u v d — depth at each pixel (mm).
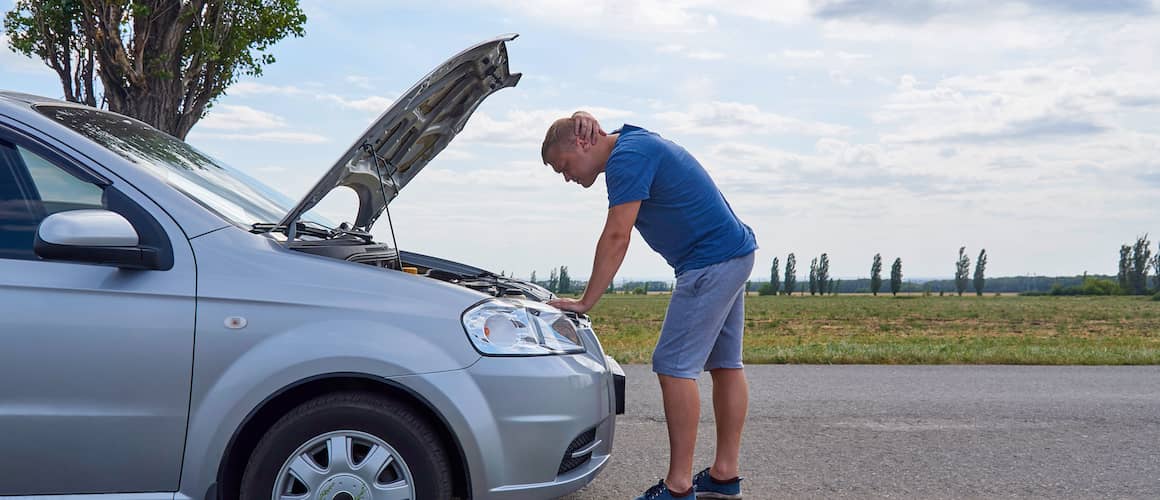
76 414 2850
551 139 3615
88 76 12000
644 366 9102
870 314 69938
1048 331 41969
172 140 3875
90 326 2859
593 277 3496
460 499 3186
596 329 37438
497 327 3082
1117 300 117062
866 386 7602
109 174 3021
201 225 3018
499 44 3566
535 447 3033
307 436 2906
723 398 3986
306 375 2869
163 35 11609
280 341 2893
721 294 3619
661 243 3709
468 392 2953
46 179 3012
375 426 2918
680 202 3578
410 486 2936
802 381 7922
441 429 3035
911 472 4598
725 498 3998
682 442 3676
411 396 2996
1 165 3004
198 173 3488
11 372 2830
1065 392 7297
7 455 2838
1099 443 5293
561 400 3092
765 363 9727
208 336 2885
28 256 2918
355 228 4207
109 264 2879
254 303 2924
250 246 3025
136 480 2891
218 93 12602
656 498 3688
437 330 2990
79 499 2885
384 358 2896
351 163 3471
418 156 4180
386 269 3139
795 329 44500
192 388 2877
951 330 43750
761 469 4656
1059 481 4430
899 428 5719
